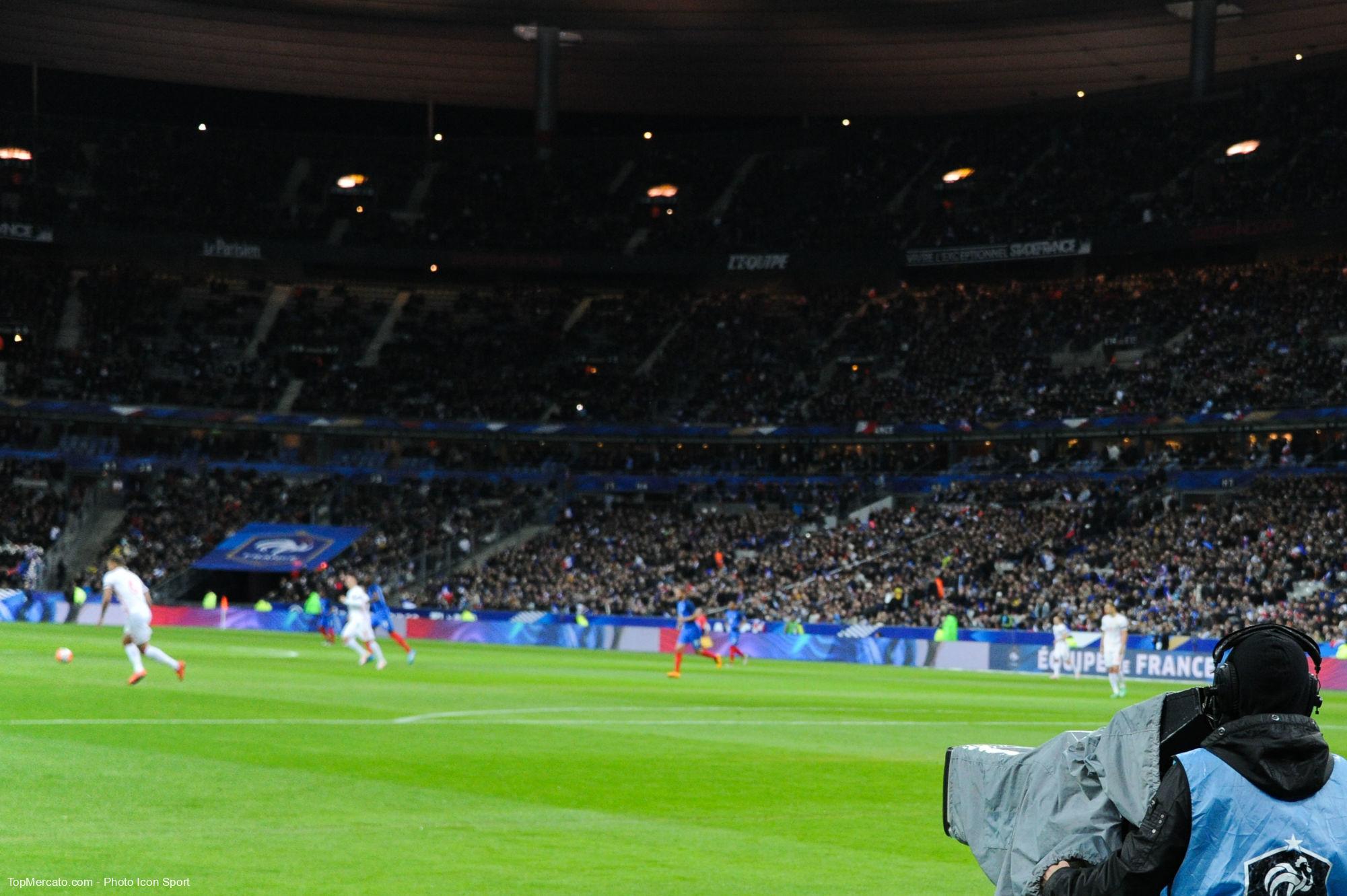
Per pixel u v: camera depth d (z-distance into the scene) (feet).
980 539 216.54
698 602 216.54
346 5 260.42
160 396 268.82
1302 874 15.20
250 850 34.53
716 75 289.74
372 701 82.02
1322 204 228.22
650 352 286.25
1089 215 255.50
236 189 300.40
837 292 291.58
